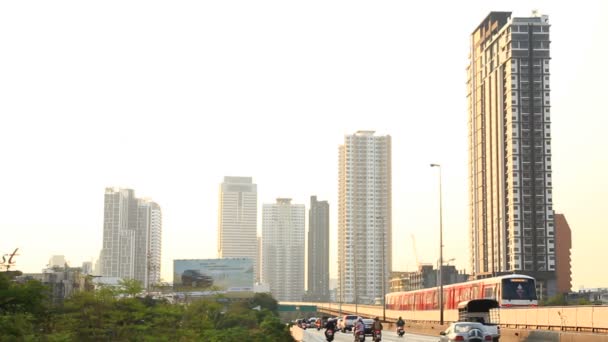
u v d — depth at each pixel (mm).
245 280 177250
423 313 106625
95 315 41375
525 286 71438
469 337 44344
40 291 34844
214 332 57344
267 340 60781
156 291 101062
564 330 57125
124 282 45250
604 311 51094
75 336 39031
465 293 85188
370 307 164375
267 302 180125
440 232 91875
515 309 66625
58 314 39688
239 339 57406
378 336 62844
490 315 71000
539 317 61625
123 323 43469
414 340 73250
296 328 86188
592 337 45375
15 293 33625
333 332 71250
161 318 49219
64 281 97688
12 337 30734
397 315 128375
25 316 33125
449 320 91500
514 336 59375
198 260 178500
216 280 177250
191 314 60438
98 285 49781
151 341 43094
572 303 194625
